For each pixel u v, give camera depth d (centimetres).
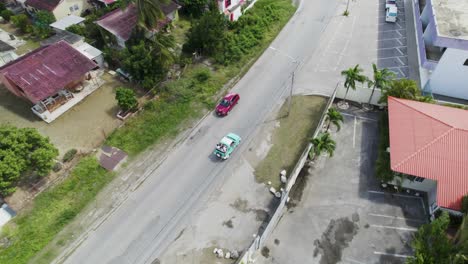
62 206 3491
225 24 5503
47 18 5650
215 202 3522
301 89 4738
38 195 3581
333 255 3123
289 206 3484
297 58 5247
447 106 3972
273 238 3241
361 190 3612
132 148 4031
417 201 3512
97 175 3759
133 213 3447
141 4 4356
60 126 4344
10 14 6141
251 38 5528
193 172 3800
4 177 3350
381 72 4131
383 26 5812
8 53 5103
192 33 5059
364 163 3844
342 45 5453
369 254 3128
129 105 4297
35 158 3447
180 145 4075
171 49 5144
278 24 5922
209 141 4112
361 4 6356
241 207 3478
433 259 2581
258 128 4247
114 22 5184
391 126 3728
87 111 4541
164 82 4791
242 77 4953
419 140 3503
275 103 4559
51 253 3150
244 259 2961
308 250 3158
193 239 3238
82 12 6291
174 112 4428
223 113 4347
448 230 3161
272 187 3628
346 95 4500
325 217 3397
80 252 3170
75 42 5119
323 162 3859
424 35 4847
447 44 4119
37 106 4503
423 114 3722
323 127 4194
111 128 4303
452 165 3297
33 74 4362
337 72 4975
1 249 3161
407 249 3161
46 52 4588
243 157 3934
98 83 4900
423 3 5750
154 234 3284
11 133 3469
